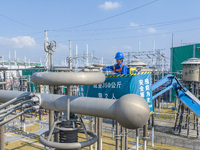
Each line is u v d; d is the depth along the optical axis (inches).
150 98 363.3
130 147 885.8
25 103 194.5
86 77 142.9
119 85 319.6
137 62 1284.4
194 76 1139.9
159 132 1057.5
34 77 157.2
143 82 346.0
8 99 230.2
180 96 703.7
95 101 153.6
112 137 1029.2
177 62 1918.1
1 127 458.9
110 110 143.6
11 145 932.0
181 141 892.0
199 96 1181.7
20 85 1550.2
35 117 1485.0
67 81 140.6
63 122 164.1
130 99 136.2
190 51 1797.5
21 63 2935.5
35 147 909.8
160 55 1996.8
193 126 1175.6
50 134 157.9
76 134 166.4
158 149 866.1
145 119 135.3
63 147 144.5
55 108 176.9
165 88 714.8
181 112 1085.8
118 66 341.1
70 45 1606.8
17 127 1235.9
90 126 911.7
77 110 162.1
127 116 131.5
